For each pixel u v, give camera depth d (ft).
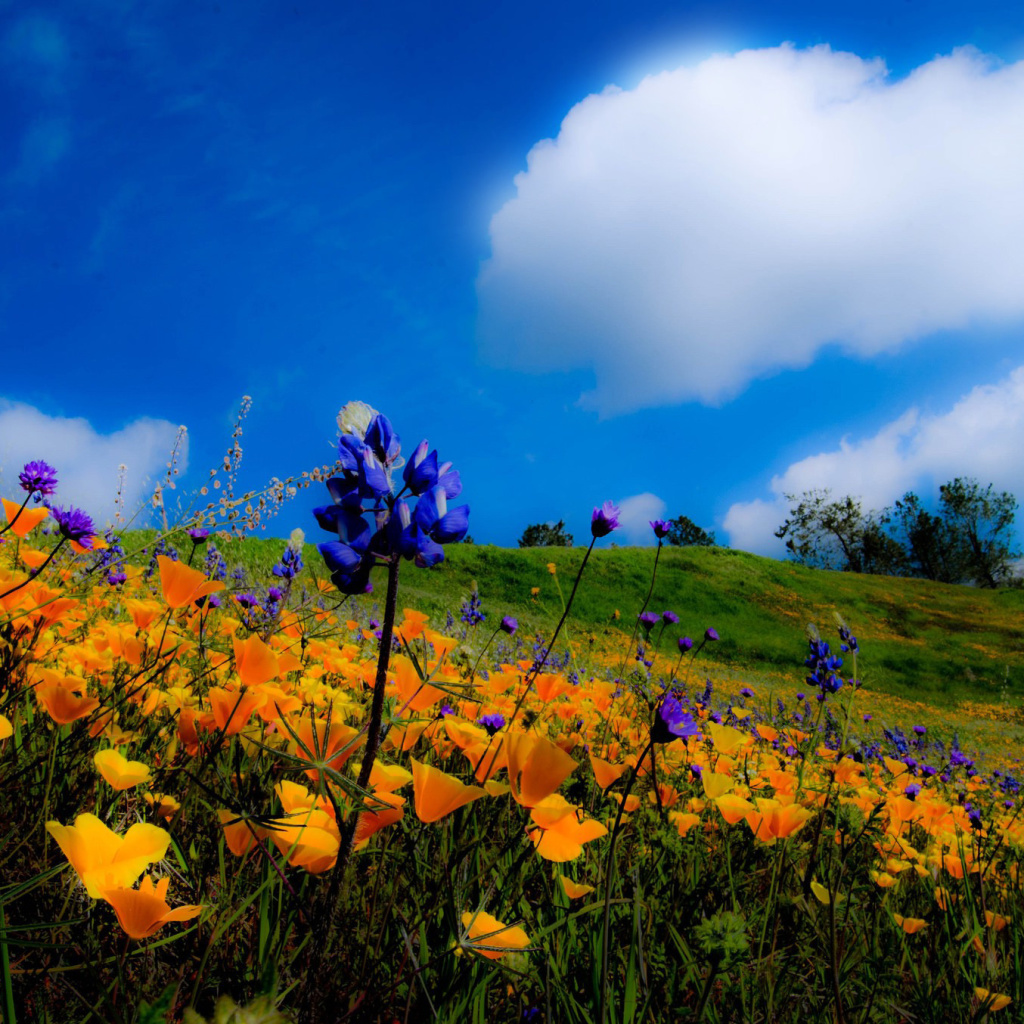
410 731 4.37
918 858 7.13
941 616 127.24
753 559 135.44
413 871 4.19
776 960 4.71
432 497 3.28
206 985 3.06
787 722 15.51
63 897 3.65
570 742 6.55
